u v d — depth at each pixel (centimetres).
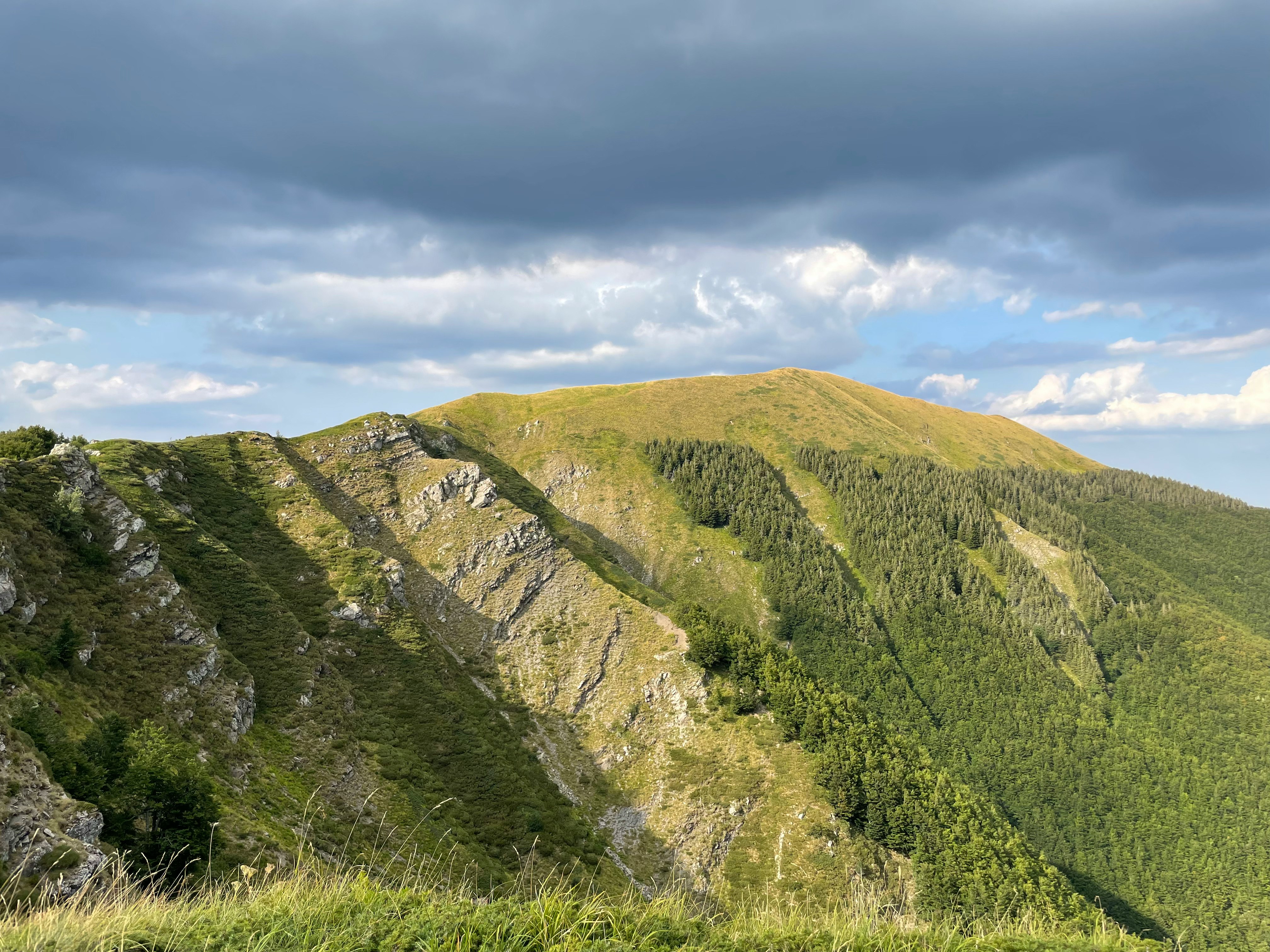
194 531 9094
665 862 8581
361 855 5056
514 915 1523
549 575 12425
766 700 10681
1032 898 7881
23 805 2839
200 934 1372
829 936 1602
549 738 10050
